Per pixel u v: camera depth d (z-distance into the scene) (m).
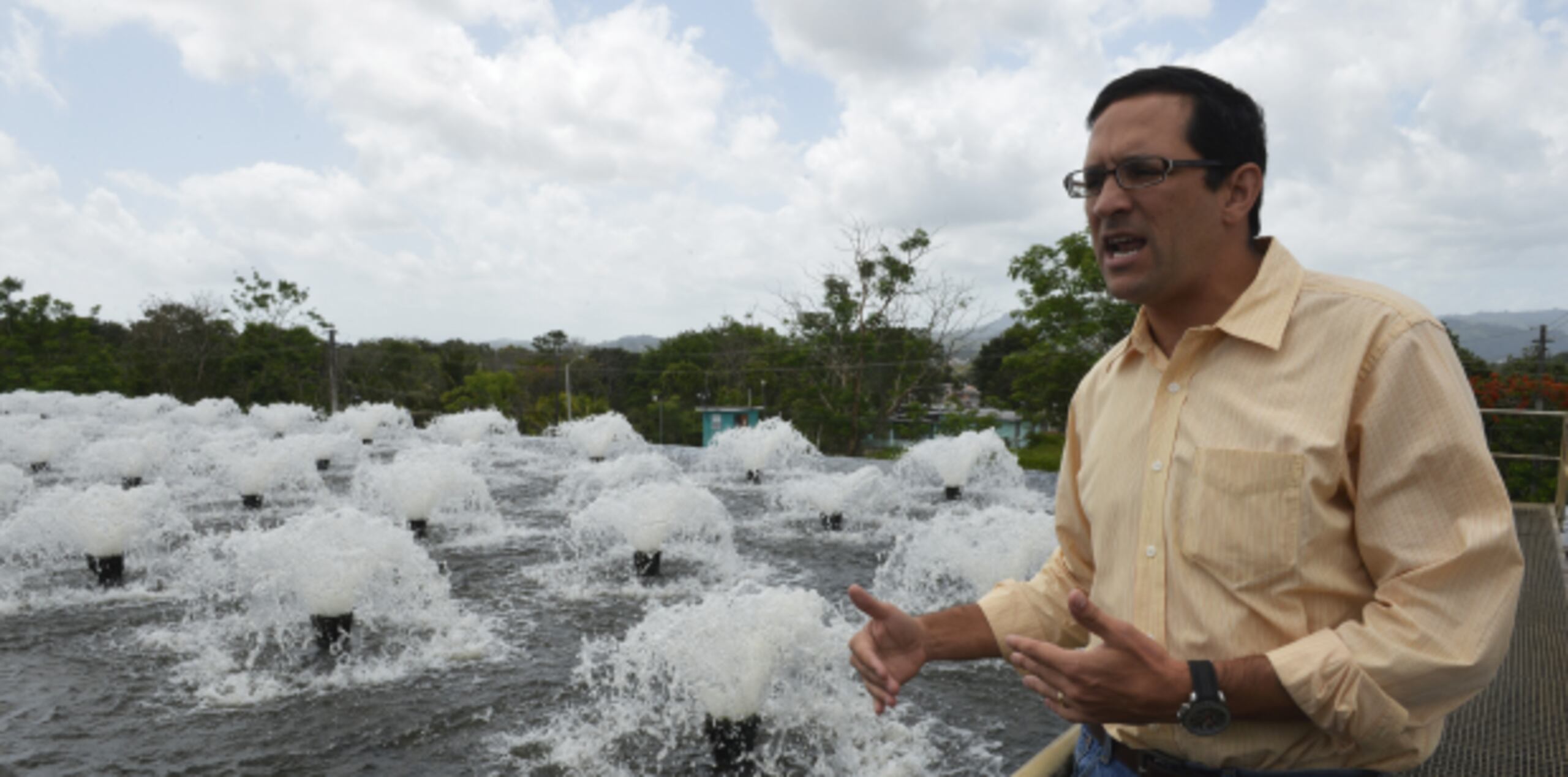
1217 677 1.12
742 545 6.48
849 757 3.01
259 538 4.42
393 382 39.56
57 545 5.91
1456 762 2.66
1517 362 22.62
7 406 16.39
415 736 3.21
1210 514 1.20
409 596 4.87
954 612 1.59
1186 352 1.27
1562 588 4.43
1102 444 1.41
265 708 3.47
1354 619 1.19
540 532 6.88
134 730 3.28
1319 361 1.16
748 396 39.50
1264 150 1.28
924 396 34.38
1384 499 1.11
